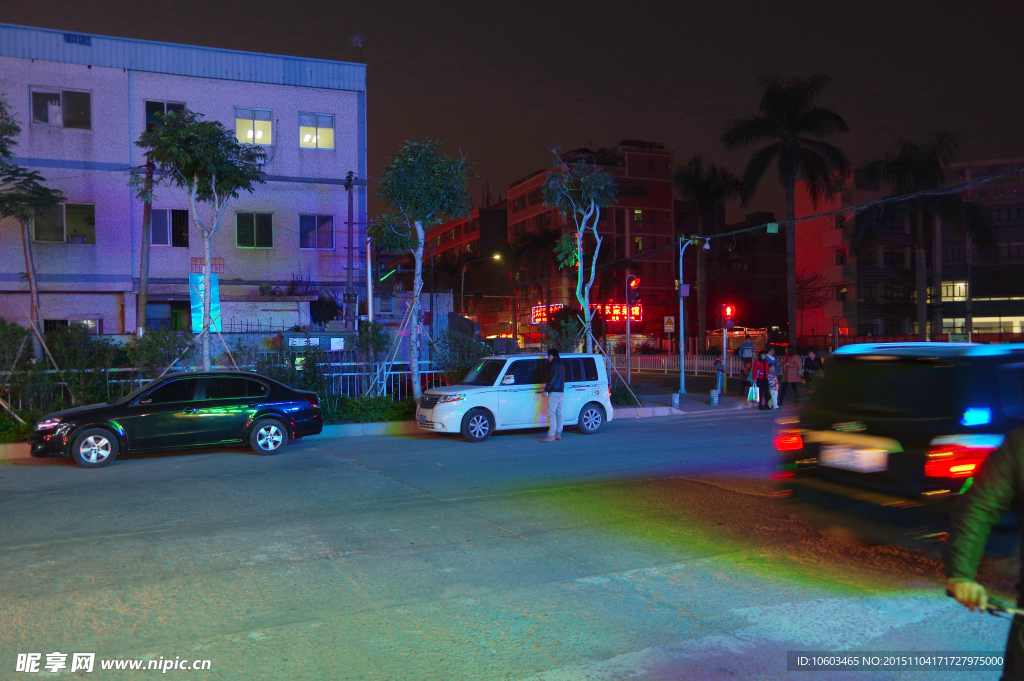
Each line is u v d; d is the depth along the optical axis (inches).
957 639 172.7
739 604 195.2
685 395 905.5
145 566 229.8
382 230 738.8
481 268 3211.1
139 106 1045.8
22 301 996.6
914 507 207.5
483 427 528.7
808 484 239.3
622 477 376.5
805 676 153.6
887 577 216.7
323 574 221.5
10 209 916.6
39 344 594.2
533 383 552.1
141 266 946.1
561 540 257.8
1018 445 98.7
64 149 1009.5
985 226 1481.3
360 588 208.8
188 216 1069.1
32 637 174.4
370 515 297.3
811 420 242.2
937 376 213.0
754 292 2518.5
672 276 3179.1
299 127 1125.1
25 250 947.3
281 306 995.9
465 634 175.6
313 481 373.1
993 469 100.5
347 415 601.3
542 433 571.2
